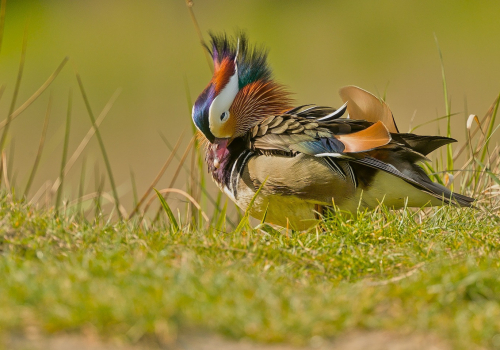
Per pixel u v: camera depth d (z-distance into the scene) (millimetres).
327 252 8445
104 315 5980
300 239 8992
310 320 6109
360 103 12008
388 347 5969
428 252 8180
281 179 10867
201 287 6551
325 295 6605
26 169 24891
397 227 9484
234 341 6012
